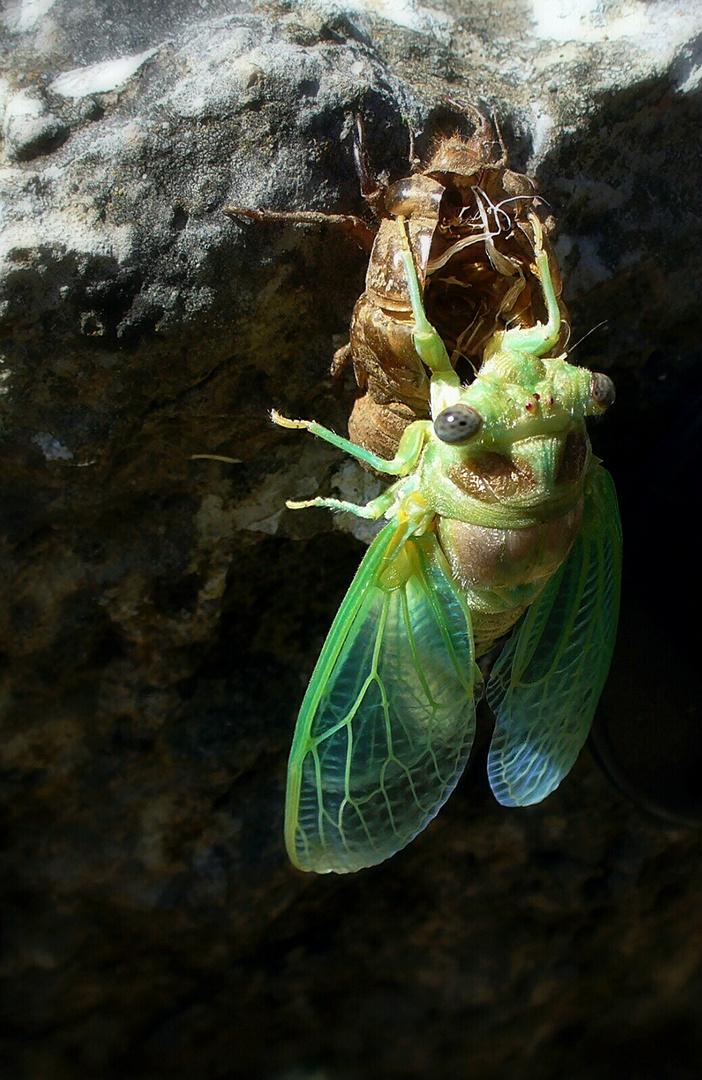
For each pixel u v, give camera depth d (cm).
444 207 20
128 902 24
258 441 21
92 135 20
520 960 25
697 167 22
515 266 20
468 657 21
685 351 22
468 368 21
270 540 22
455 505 20
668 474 22
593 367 22
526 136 21
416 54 21
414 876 24
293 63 20
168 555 22
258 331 21
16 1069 25
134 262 20
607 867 24
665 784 23
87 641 22
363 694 21
